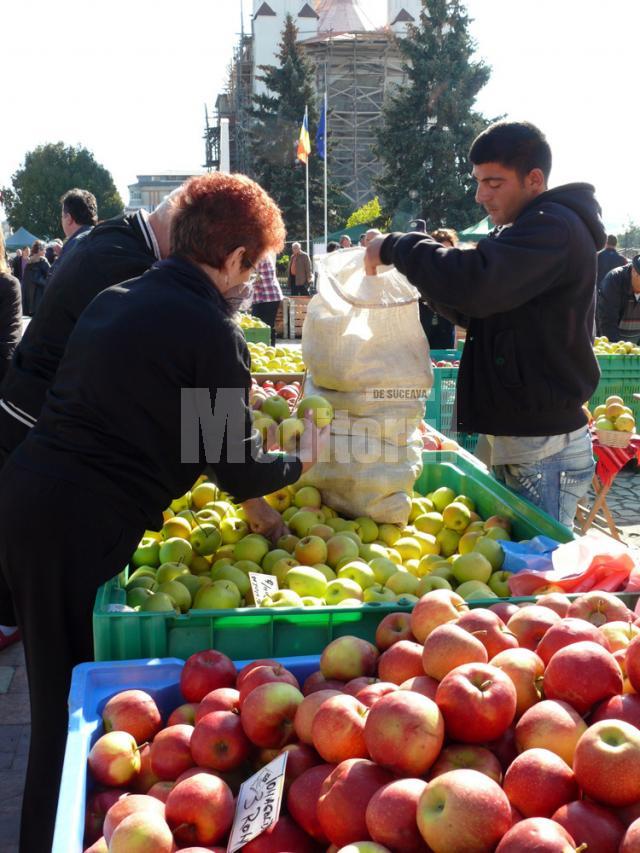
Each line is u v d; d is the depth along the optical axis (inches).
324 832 55.0
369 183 2301.9
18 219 2476.6
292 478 96.1
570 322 111.4
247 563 109.7
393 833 49.6
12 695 150.1
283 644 85.6
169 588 97.9
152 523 90.5
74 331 87.0
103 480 85.3
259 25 2359.7
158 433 85.0
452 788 47.9
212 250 83.4
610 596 78.9
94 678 76.1
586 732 52.1
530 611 74.6
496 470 135.4
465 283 102.7
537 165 111.3
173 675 77.5
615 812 49.6
